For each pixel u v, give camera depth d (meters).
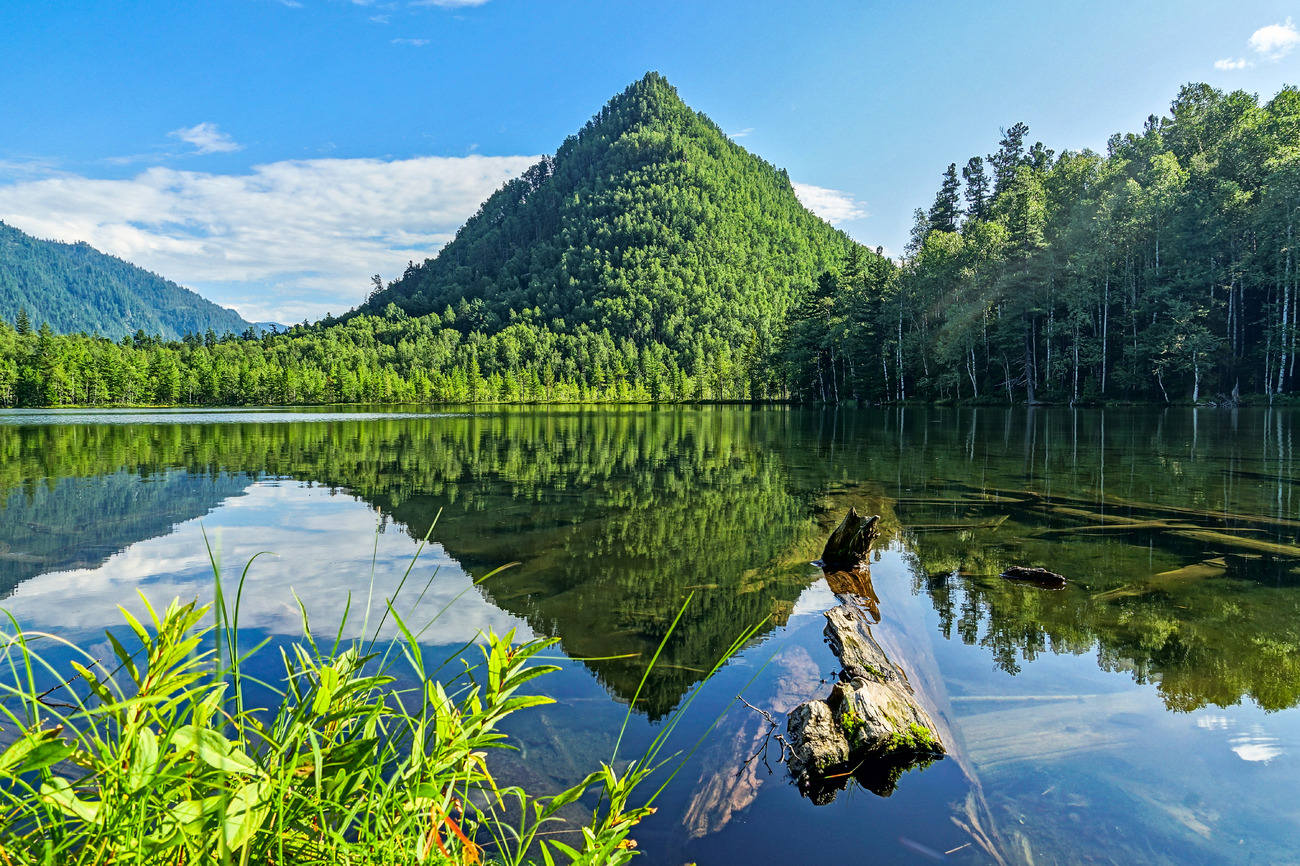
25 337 95.19
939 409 42.00
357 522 9.02
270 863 1.19
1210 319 34.38
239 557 7.12
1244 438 18.27
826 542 7.59
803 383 63.22
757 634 4.89
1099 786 2.91
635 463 16.05
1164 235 34.62
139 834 0.99
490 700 1.37
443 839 1.55
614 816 1.51
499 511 9.84
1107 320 38.66
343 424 36.03
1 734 2.94
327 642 4.60
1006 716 3.58
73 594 5.76
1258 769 3.00
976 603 5.45
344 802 1.30
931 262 45.88
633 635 4.91
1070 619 5.03
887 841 2.60
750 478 13.07
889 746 3.25
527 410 65.50
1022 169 55.78
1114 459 14.35
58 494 11.27
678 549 7.53
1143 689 3.84
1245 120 36.41
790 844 2.58
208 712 1.01
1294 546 7.09
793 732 3.38
